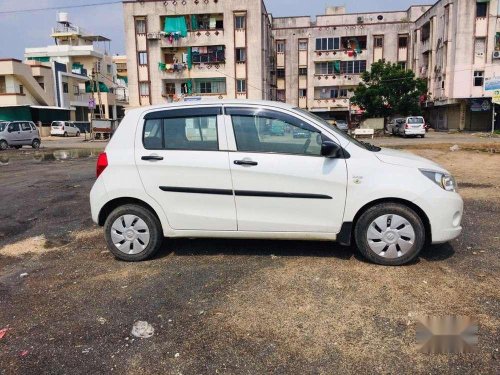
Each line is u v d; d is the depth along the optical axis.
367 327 3.22
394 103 40.88
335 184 4.34
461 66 38.16
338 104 53.94
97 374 2.79
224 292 3.88
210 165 4.49
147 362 2.89
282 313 3.47
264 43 43.50
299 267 4.38
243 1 40.78
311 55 53.75
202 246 5.14
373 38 52.12
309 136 4.47
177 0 41.44
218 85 42.91
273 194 4.43
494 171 11.23
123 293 3.96
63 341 3.19
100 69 61.06
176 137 4.64
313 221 4.44
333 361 2.84
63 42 67.38
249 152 4.48
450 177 4.45
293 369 2.78
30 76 44.12
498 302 3.54
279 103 4.69
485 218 6.23
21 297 3.98
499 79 34.50
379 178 4.29
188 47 42.19
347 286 3.91
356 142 4.65
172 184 4.58
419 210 4.36
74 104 51.59
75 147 26.91
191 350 3.01
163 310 3.59
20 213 7.41
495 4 36.88
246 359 2.89
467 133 35.56
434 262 4.45
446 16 39.97
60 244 5.59
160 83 43.03
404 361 2.82
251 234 4.56
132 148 4.70
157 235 4.74
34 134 26.05
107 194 4.70
